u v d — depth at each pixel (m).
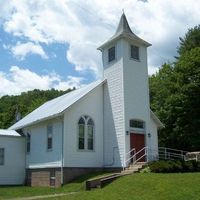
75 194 20.97
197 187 18.61
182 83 42.88
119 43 30.23
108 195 19.20
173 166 24.05
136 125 29.50
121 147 28.33
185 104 41.69
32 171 33.62
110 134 29.69
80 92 32.91
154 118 32.31
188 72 42.47
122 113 28.73
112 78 30.47
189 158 30.28
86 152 29.38
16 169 34.81
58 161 28.97
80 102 29.84
